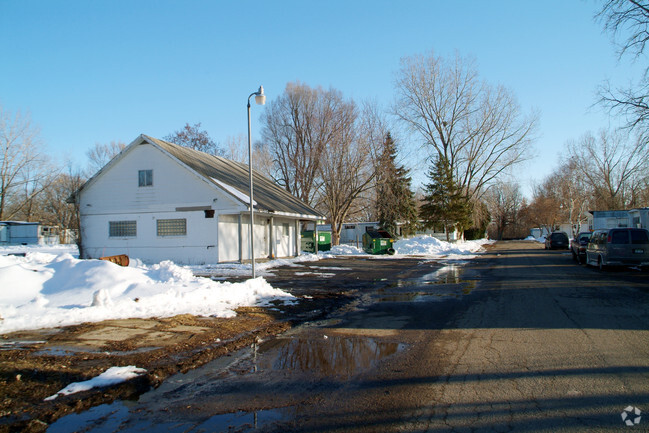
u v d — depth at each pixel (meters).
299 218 30.81
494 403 4.73
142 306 9.84
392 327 8.82
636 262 18.09
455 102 44.50
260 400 5.02
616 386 5.13
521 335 7.78
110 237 25.59
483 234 76.88
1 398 4.98
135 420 4.52
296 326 9.16
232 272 19.59
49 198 53.25
